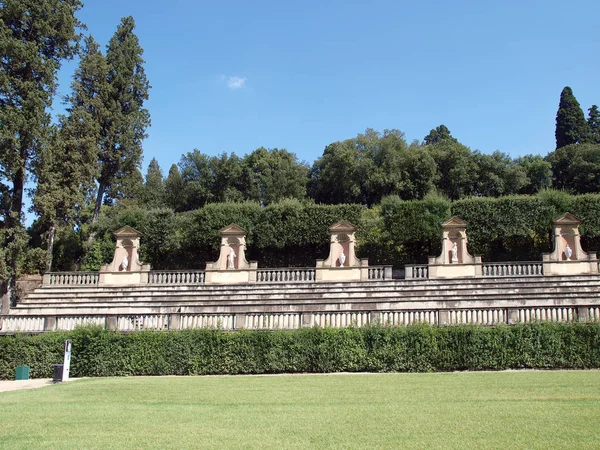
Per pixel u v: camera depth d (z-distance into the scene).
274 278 39.69
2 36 38.75
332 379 20.53
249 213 48.56
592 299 25.98
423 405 14.41
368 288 35.97
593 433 11.04
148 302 36.16
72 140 45.97
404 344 22.92
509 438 10.87
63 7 42.22
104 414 14.37
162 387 19.41
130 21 61.41
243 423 12.91
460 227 38.03
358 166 71.06
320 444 10.87
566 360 21.78
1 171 38.91
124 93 58.84
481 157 69.00
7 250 38.50
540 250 44.66
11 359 25.14
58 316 28.03
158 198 75.94
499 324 23.08
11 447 11.14
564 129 78.62
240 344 24.09
